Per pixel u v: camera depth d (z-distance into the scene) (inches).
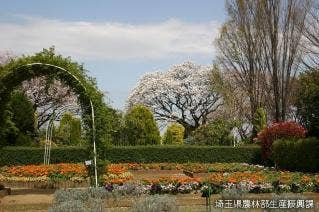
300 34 1275.8
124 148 1033.5
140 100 1683.1
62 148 991.0
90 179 561.3
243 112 1502.2
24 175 680.4
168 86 1674.5
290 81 1288.1
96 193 459.5
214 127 1200.8
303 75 986.7
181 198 510.0
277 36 1298.0
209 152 1063.0
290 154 882.8
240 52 1379.2
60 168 717.9
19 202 509.0
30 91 1316.4
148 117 1229.7
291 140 903.1
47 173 676.1
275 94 1291.8
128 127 1206.9
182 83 1690.5
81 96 553.0
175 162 1049.5
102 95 559.5
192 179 572.1
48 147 981.2
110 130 559.8
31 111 1088.2
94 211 372.8
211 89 1626.5
